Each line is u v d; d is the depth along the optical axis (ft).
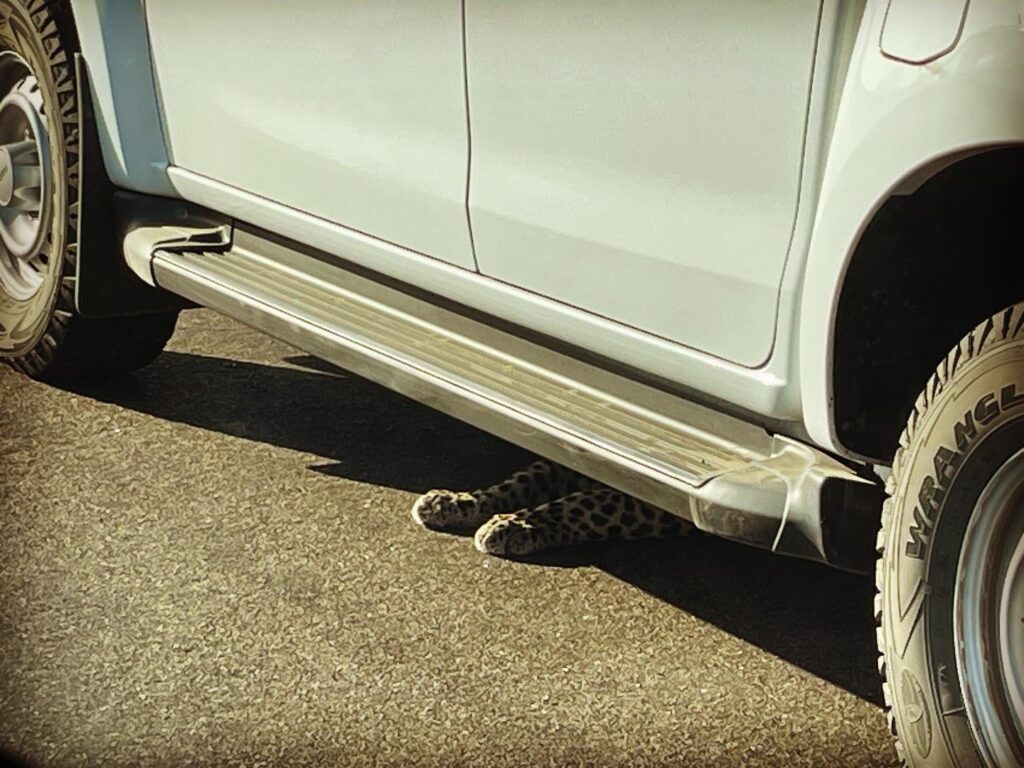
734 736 6.43
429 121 7.22
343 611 7.39
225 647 7.07
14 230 10.42
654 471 6.15
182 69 8.85
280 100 8.15
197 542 8.07
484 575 7.79
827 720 6.55
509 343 7.39
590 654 7.05
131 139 9.23
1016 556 5.12
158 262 9.00
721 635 7.23
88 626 7.25
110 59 9.13
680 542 8.26
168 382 10.39
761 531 5.86
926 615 5.34
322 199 8.06
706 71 5.91
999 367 5.11
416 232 7.48
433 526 8.28
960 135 5.04
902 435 5.52
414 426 9.71
